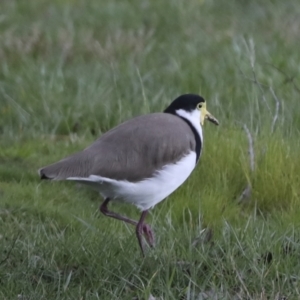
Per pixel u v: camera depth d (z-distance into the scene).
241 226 11.34
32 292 9.41
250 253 10.15
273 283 9.56
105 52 19.33
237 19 21.89
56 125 15.46
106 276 9.84
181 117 11.07
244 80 16.81
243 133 13.54
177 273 9.80
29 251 10.36
